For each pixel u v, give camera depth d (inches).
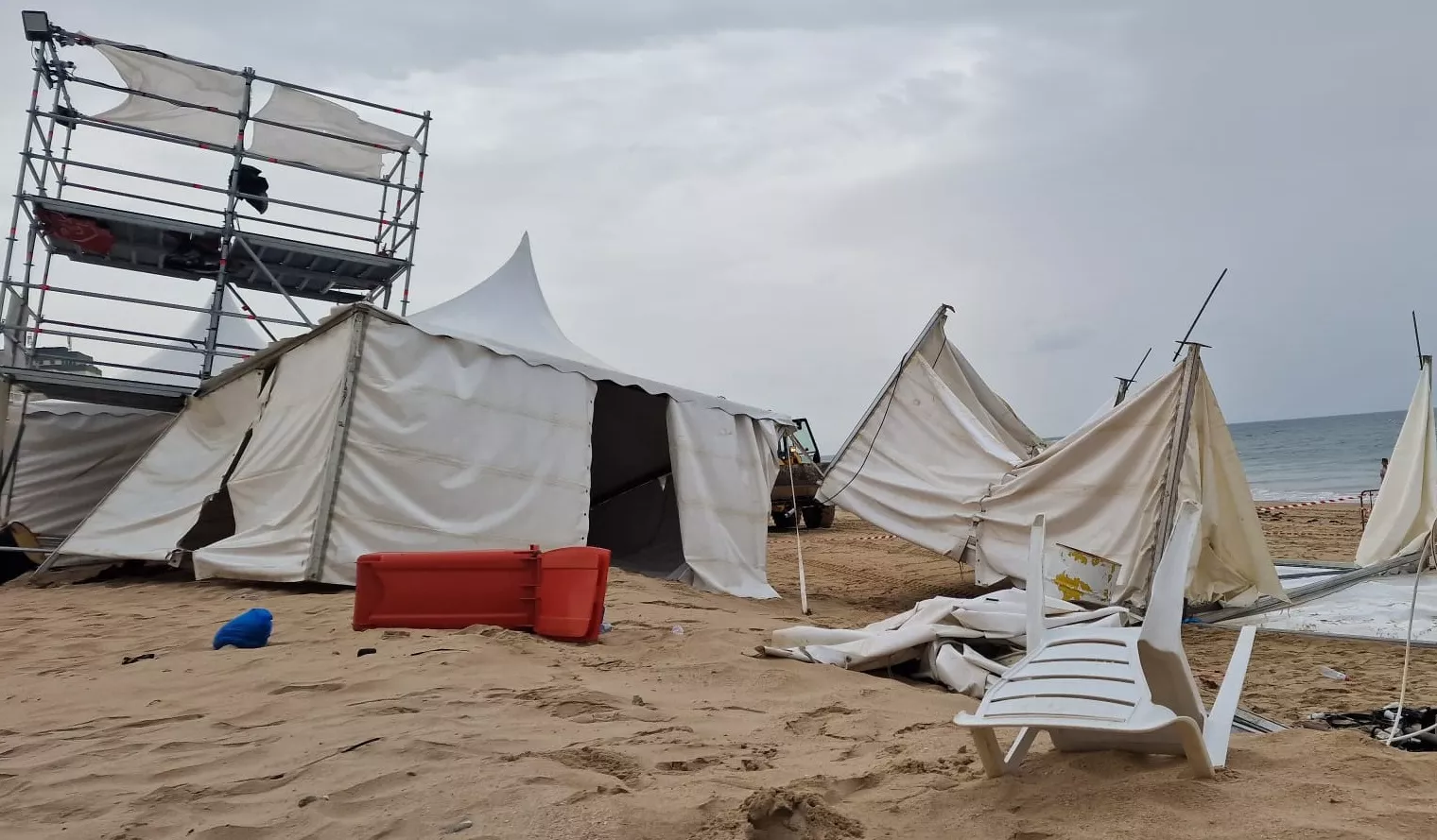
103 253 568.7
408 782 133.0
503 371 415.8
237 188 543.5
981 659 224.7
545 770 136.3
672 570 477.4
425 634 260.4
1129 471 378.9
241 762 147.2
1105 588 363.3
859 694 203.8
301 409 393.1
